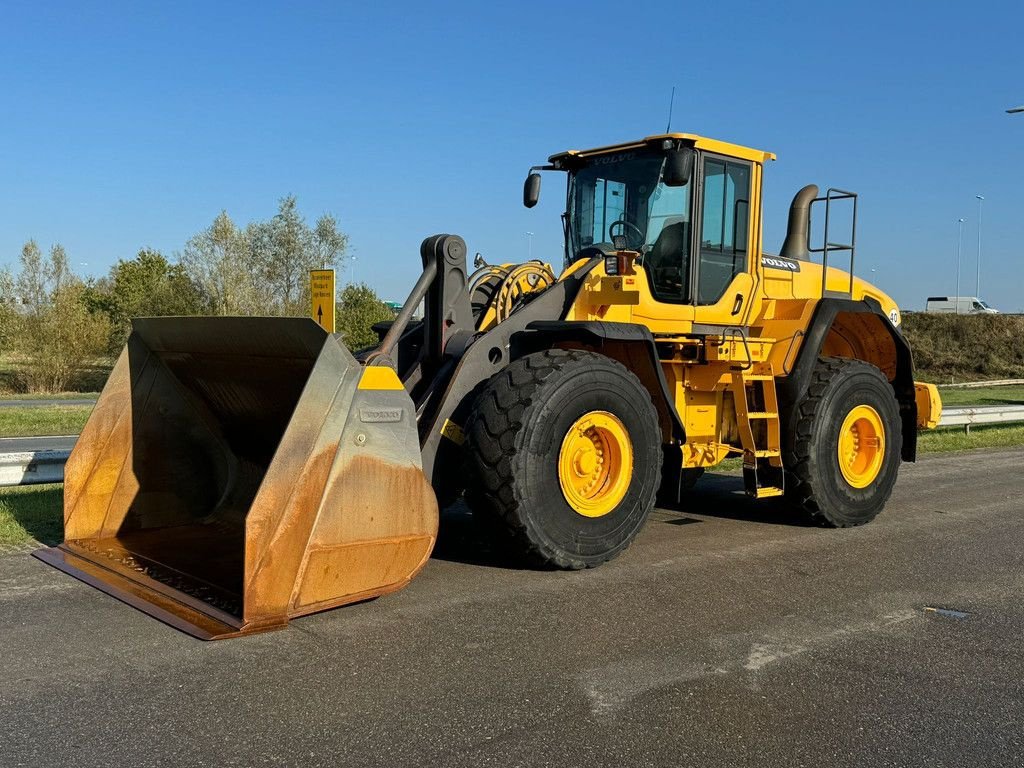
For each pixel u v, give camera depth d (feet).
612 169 21.31
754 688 11.62
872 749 10.01
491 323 19.19
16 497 21.85
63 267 85.46
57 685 11.03
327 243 89.15
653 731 10.25
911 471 32.32
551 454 16.47
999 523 22.89
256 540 12.54
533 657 12.45
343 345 13.51
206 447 18.70
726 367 21.58
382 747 9.64
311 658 12.16
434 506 14.61
